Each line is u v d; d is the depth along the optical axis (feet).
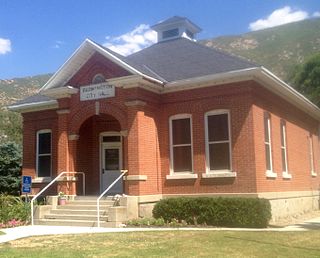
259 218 54.75
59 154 68.90
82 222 58.85
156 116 66.28
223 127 62.39
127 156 62.80
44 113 79.66
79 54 66.80
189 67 68.13
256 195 58.34
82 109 67.82
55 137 77.71
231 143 61.00
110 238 44.68
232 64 63.62
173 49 78.28
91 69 67.82
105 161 73.77
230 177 60.29
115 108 64.80
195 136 63.87
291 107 79.10
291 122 78.69
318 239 42.52
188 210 58.44
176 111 65.77
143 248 38.65
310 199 85.61
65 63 67.36
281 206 67.97
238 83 61.31
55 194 75.25
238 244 39.81
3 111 178.91
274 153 67.56
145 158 62.85
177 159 65.46
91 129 74.43
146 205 61.62
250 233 46.39
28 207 64.85
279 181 68.39
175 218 59.11
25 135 81.56
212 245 39.37
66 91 68.44
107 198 64.03
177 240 42.27
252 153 59.21
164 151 66.13
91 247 39.83
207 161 62.69
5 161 102.89
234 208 55.83
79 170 71.20
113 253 36.76
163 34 87.35
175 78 65.77
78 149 71.26
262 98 64.39
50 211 63.46
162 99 67.26
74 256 35.70
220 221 56.29
